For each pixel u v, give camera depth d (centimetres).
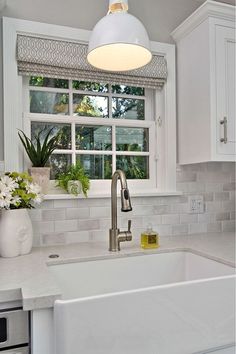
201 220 183
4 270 105
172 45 179
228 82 155
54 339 76
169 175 176
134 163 178
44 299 81
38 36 152
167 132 177
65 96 164
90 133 169
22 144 149
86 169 167
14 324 85
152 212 171
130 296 76
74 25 159
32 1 152
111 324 74
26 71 149
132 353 76
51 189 156
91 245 149
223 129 152
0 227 123
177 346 80
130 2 171
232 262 118
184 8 185
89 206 158
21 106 152
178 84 179
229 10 152
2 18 145
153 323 78
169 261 143
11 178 124
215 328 85
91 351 72
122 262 134
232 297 88
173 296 81
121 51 140
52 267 121
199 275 136
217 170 189
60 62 153
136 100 180
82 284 126
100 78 163
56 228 151
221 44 154
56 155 161
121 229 163
